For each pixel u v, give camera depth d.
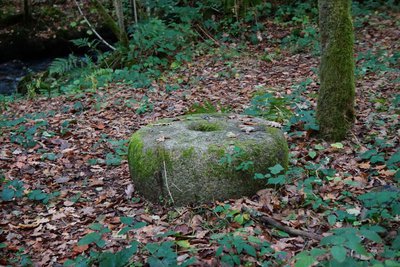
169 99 7.73
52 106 8.01
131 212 4.19
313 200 3.93
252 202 3.96
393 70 7.77
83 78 9.43
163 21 11.26
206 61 9.88
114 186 4.84
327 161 4.64
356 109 6.10
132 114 7.17
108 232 3.73
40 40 12.69
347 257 2.60
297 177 4.37
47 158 5.58
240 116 4.95
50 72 9.63
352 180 4.25
